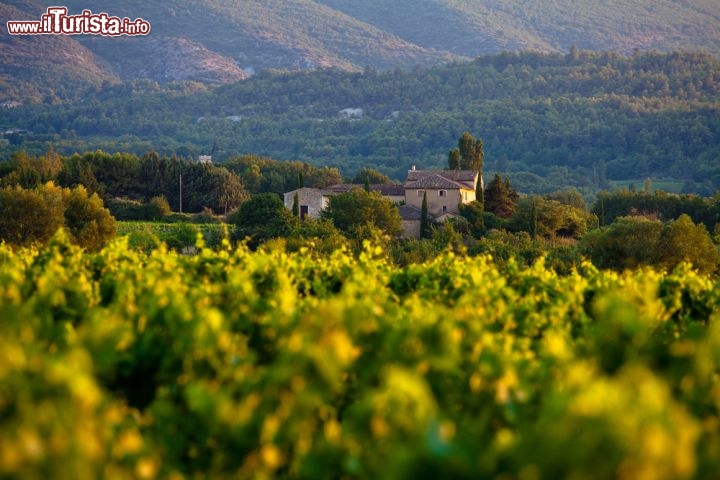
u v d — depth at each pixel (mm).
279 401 15031
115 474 12188
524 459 10859
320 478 13570
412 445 11477
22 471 10961
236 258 33375
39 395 13086
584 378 12719
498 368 16828
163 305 20766
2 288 22109
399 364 16500
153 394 19219
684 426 11438
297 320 19422
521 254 129125
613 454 10234
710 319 30094
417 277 32938
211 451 15836
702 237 111375
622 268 109562
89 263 32375
